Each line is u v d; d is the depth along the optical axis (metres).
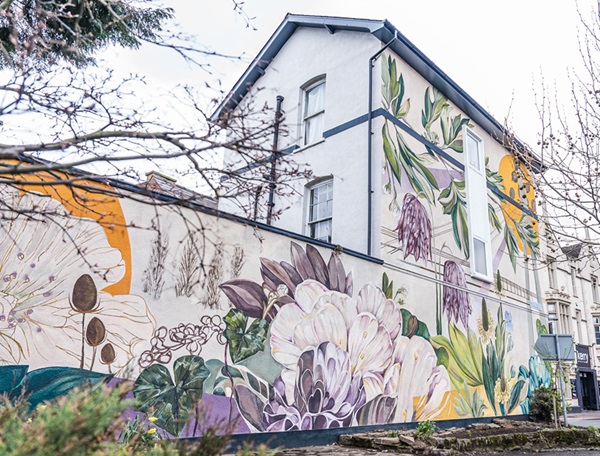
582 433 11.59
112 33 6.48
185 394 6.78
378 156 11.23
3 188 5.79
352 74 12.49
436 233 12.41
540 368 15.86
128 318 6.48
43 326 5.83
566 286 27.28
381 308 10.18
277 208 12.98
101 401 2.89
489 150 15.70
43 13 4.19
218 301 7.42
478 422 12.31
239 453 3.40
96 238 6.40
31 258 5.88
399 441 8.40
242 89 15.39
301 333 8.45
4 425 2.85
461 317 12.62
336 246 9.42
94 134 3.52
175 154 3.57
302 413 8.17
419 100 12.89
